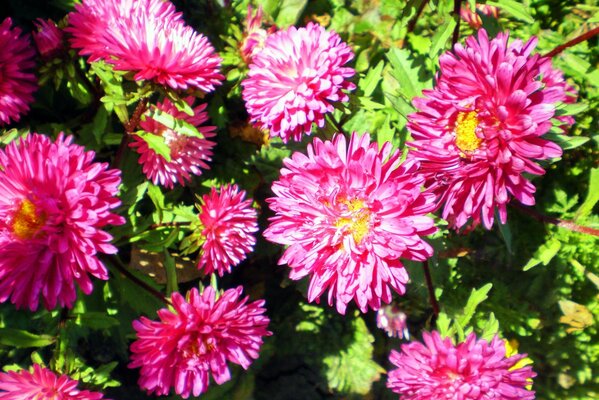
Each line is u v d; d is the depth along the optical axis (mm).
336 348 466
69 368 308
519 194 301
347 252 302
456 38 408
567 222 356
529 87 283
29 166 274
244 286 468
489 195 297
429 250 293
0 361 391
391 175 298
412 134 311
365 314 485
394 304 427
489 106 288
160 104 354
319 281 308
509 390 293
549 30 476
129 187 397
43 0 426
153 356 292
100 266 281
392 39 459
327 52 336
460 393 291
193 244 368
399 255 290
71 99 417
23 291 280
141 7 333
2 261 274
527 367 303
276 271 469
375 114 427
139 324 292
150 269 421
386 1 471
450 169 299
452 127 303
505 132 285
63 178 274
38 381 280
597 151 448
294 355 466
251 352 311
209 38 443
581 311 424
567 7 494
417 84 397
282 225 313
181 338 291
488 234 442
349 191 298
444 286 438
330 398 460
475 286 447
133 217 344
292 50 344
